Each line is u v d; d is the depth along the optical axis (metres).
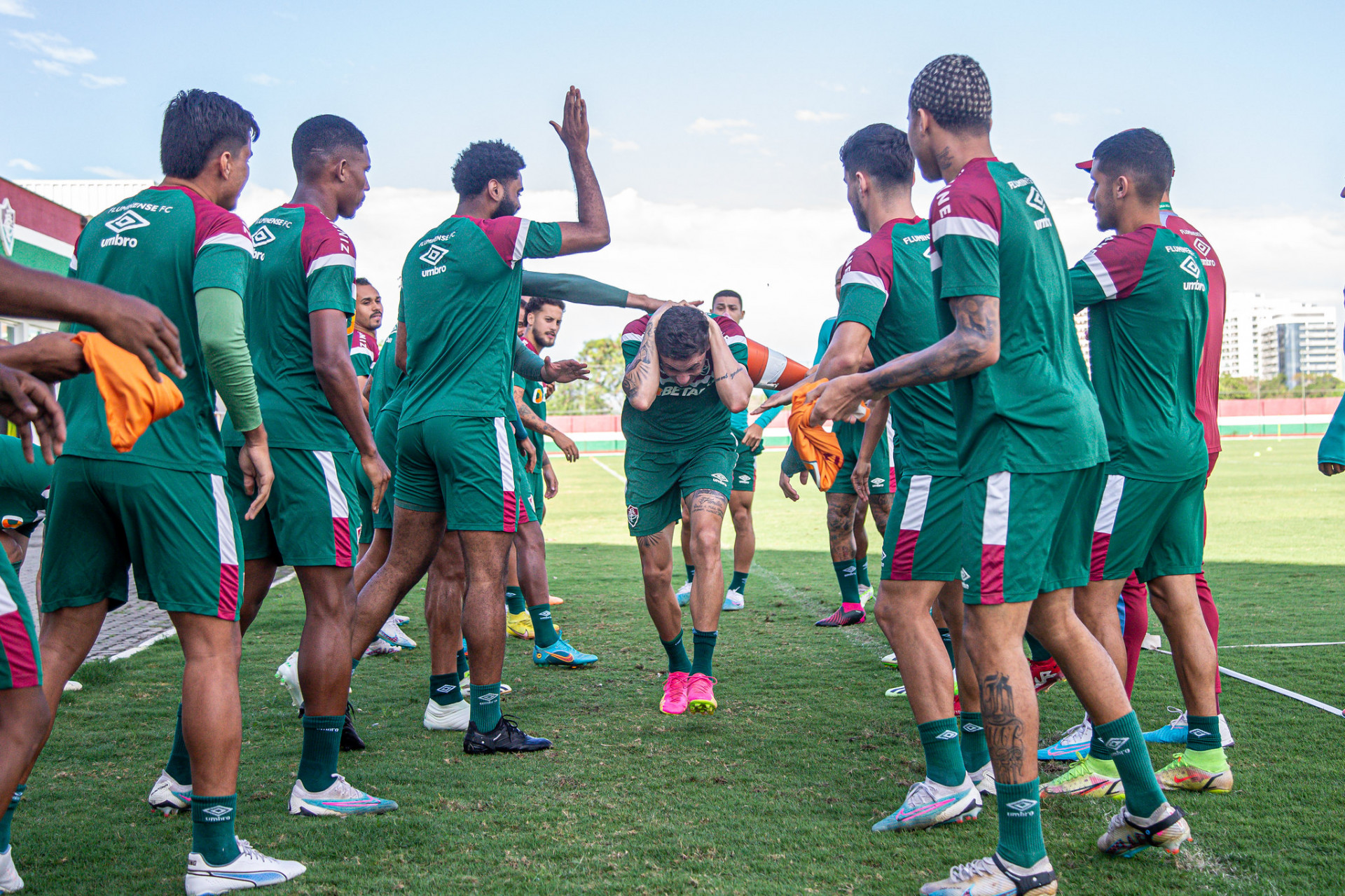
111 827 2.72
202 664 2.33
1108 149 3.15
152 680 4.60
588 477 25.88
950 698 2.77
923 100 2.53
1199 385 3.25
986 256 2.25
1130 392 3.00
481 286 3.42
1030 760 2.24
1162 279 2.96
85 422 2.29
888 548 2.89
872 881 2.32
